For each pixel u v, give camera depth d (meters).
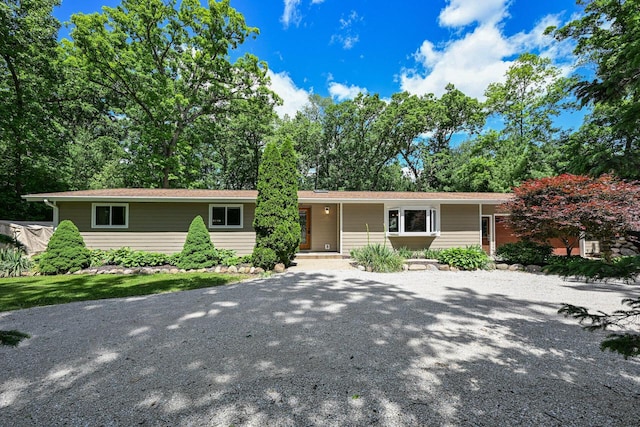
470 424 1.99
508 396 2.32
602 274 1.75
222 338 3.56
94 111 20.11
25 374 2.73
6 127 13.88
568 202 8.46
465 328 3.92
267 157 9.16
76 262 8.61
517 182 18.41
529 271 8.75
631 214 7.42
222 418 2.07
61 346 3.36
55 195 9.90
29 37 13.80
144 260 9.13
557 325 4.05
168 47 17.31
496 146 20.95
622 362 2.92
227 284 6.96
